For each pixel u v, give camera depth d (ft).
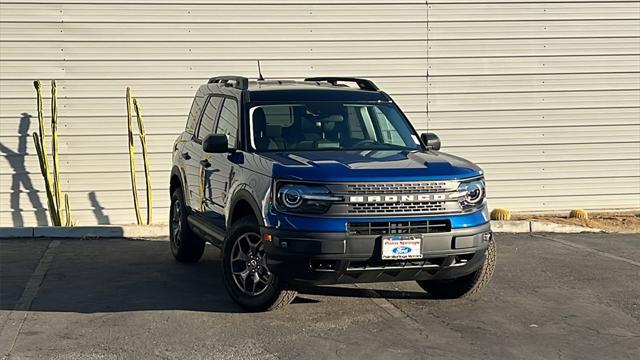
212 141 24.50
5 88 38.14
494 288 26.86
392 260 21.43
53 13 38.27
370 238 21.20
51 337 21.17
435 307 24.31
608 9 42.06
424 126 41.22
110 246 34.78
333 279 21.57
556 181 42.39
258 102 25.96
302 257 21.13
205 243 32.76
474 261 22.67
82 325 22.25
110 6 38.60
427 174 22.08
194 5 39.14
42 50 38.29
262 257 22.79
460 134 41.55
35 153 38.50
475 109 41.52
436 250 21.71
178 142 32.14
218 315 23.21
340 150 24.97
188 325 22.20
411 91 40.98
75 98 38.68
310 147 25.09
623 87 42.39
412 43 40.78
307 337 21.15
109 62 38.78
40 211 38.63
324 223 21.12
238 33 39.55
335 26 40.16
